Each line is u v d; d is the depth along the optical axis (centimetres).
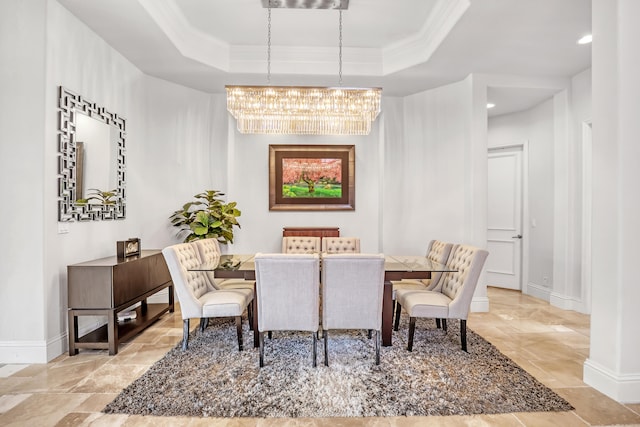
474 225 411
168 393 217
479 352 281
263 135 504
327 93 342
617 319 211
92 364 260
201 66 398
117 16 297
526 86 416
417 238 475
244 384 228
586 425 188
